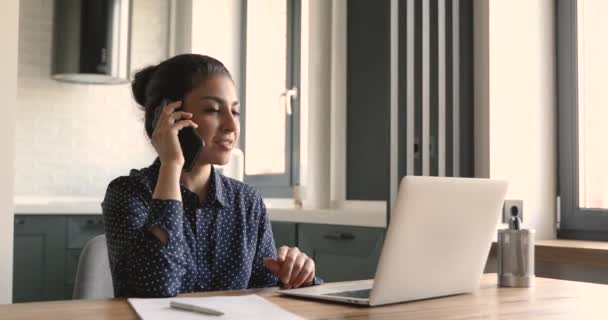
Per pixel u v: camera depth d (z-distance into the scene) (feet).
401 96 10.54
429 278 4.25
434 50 10.03
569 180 9.37
